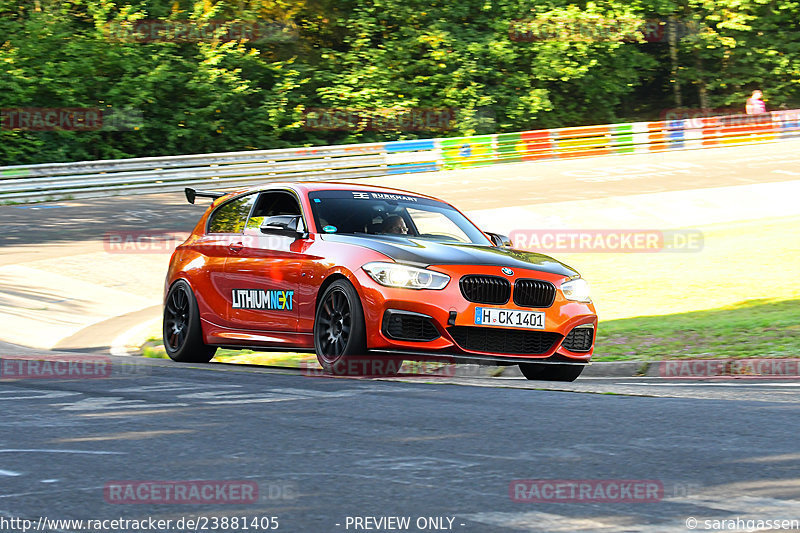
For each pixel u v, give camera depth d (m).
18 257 66.00
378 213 31.44
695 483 14.82
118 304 55.31
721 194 95.31
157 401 23.19
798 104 168.00
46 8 133.88
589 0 155.62
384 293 27.17
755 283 53.25
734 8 160.75
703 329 39.12
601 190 98.75
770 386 27.84
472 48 146.50
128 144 134.12
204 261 34.03
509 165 125.06
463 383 26.45
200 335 34.00
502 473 15.53
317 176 114.69
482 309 27.42
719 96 166.25
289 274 30.20
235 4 141.88
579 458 16.59
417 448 17.48
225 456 16.95
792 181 102.25
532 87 153.00
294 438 18.45
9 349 38.41
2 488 14.89
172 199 100.44
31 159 123.31
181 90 137.38
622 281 56.41
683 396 23.95
